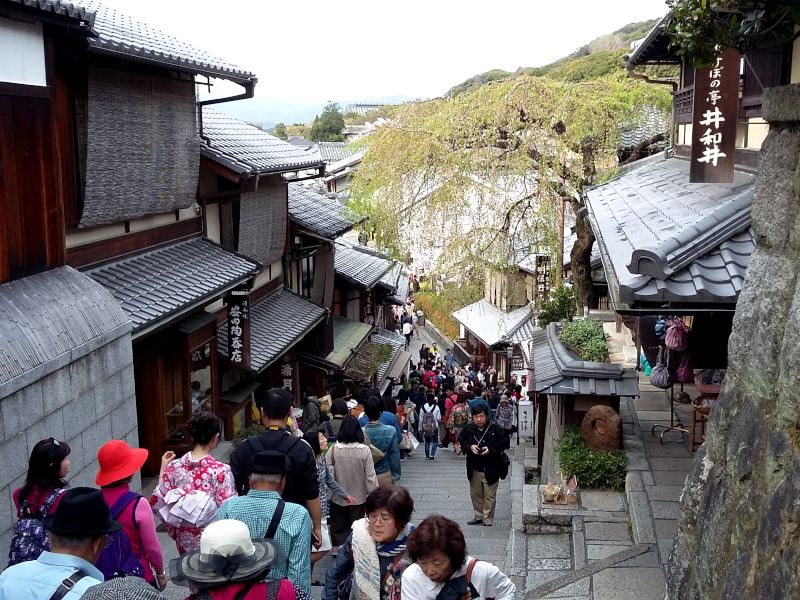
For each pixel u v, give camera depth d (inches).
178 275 425.7
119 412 312.7
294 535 177.5
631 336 676.7
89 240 378.3
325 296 816.9
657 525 327.9
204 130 571.8
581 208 642.8
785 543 151.6
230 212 579.8
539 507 359.3
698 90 351.3
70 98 347.3
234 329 509.4
